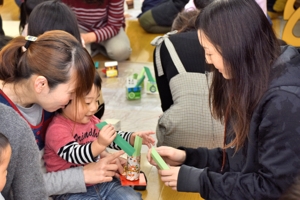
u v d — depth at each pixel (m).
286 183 1.11
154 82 2.80
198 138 1.94
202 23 1.14
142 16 3.96
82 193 1.50
